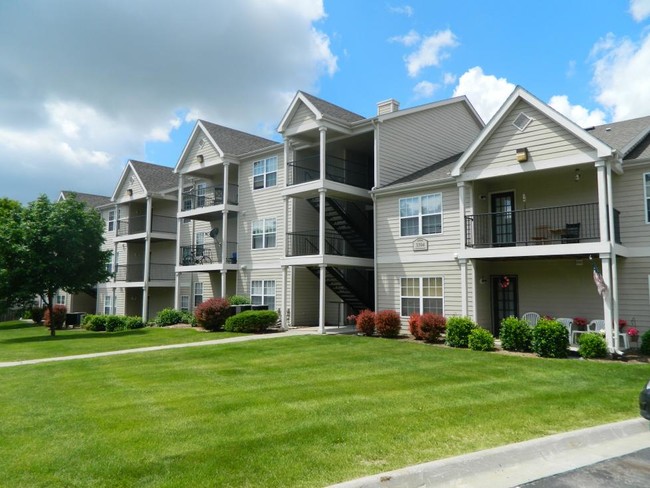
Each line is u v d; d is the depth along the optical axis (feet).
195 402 27.02
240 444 19.62
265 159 79.56
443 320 51.93
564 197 51.01
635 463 18.17
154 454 18.58
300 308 73.77
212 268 81.46
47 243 73.00
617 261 47.06
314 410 24.88
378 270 63.26
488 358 41.39
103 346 58.03
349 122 68.23
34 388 32.91
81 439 20.58
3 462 17.92
